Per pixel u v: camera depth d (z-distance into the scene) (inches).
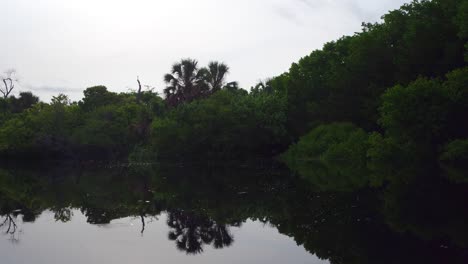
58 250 336.2
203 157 1776.6
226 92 1804.9
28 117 2240.4
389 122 874.8
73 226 446.9
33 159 2214.6
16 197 720.3
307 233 382.0
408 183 684.7
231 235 386.9
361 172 967.0
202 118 1664.6
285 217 469.4
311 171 1101.7
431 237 344.8
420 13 1232.2
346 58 1526.8
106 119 2096.5
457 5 1025.5
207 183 894.4
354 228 390.9
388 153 953.5
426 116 842.8
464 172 772.6
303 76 1793.8
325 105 1587.1
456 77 805.2
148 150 1872.5
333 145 1382.9
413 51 1125.1
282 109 1680.6
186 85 1909.4
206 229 420.2
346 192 645.9
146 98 2620.6
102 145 2004.2
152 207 577.9
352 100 1467.8
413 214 442.3
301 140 1571.1
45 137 2106.3
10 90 2659.9
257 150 1752.0
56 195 746.2
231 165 1588.3
